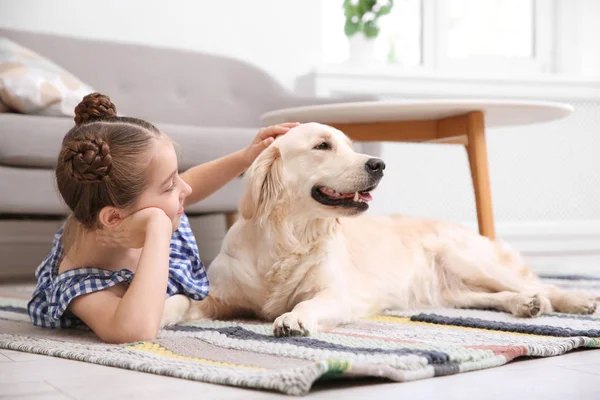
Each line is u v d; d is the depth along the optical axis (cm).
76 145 138
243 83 395
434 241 211
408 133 267
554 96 467
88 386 104
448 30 491
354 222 204
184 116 382
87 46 364
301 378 98
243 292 172
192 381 107
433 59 484
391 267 197
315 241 170
